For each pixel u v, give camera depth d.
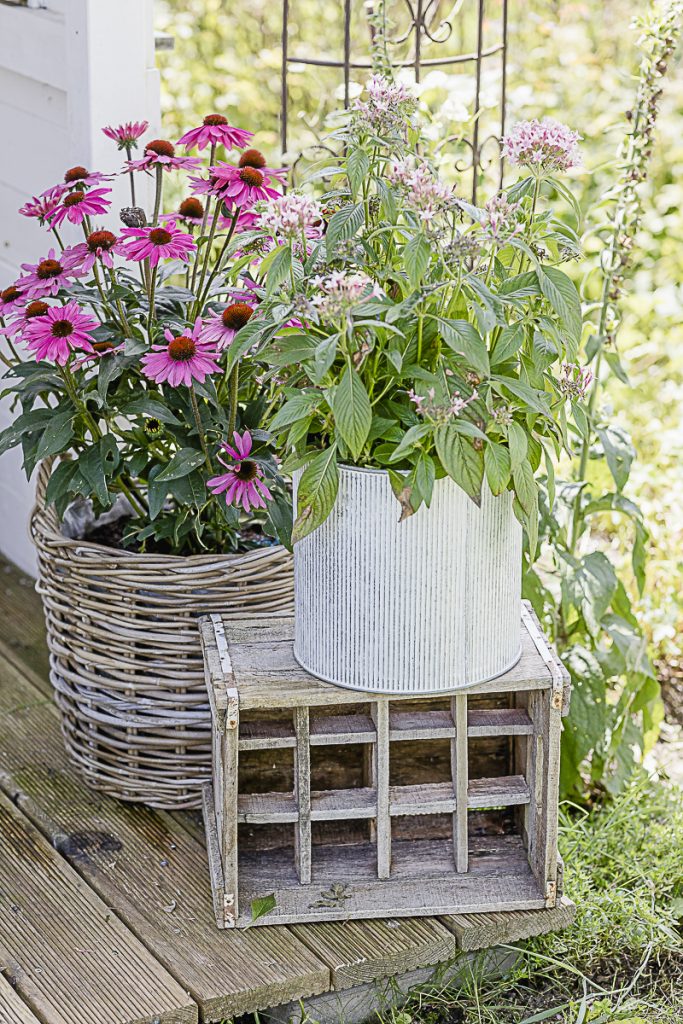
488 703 2.12
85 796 2.36
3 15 2.71
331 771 2.15
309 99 4.81
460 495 1.81
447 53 4.57
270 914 2.01
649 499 3.32
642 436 3.57
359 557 1.84
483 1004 2.03
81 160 2.57
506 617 1.93
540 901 2.04
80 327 2.05
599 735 2.44
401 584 1.84
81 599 2.18
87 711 2.26
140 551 2.25
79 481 2.11
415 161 1.79
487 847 2.14
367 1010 2.01
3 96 2.83
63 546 2.16
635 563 2.51
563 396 1.91
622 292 2.45
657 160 4.60
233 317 1.99
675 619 2.94
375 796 2.06
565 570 2.46
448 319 1.72
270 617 2.15
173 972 1.93
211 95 4.87
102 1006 1.86
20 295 2.13
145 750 2.26
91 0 2.43
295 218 1.74
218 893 2.02
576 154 1.80
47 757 2.48
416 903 2.03
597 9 5.14
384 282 1.83
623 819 2.38
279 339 1.78
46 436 2.09
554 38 4.93
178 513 2.17
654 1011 2.02
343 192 1.89
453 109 2.68
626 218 2.40
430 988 2.04
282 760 2.13
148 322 2.14
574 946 2.14
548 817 2.01
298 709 1.97
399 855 2.12
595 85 4.89
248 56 5.08
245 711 2.07
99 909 2.07
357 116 1.84
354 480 1.80
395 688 1.91
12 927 2.02
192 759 2.25
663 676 2.91
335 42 4.98
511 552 1.91
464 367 1.80
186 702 2.20
